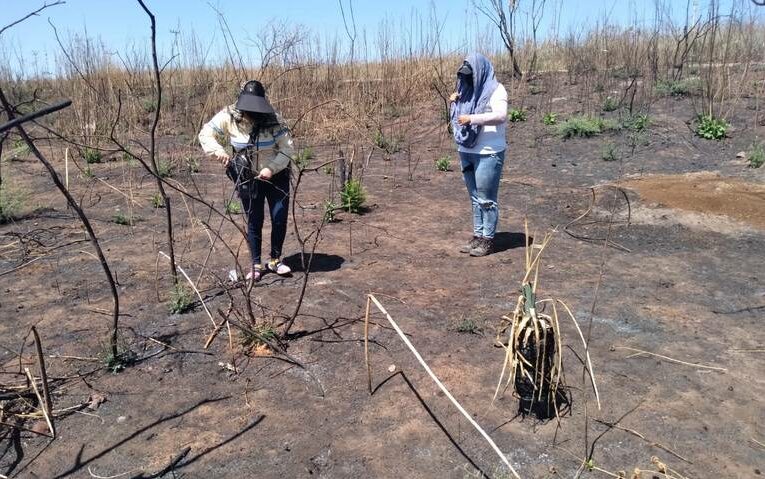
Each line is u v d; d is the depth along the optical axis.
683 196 6.99
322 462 2.87
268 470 2.82
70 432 3.13
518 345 2.94
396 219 6.95
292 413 3.24
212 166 10.28
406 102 13.76
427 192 8.23
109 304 4.61
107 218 7.16
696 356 3.73
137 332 4.14
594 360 3.68
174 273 4.50
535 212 7.07
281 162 4.68
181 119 13.02
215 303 4.59
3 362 3.79
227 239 6.26
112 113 11.60
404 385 3.46
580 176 8.59
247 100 4.50
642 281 4.97
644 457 2.84
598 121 10.62
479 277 5.11
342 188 7.33
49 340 4.07
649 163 8.91
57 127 11.77
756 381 3.45
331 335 4.04
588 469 2.77
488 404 3.27
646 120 10.41
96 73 13.19
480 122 5.10
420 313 4.37
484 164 5.34
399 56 14.55
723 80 11.17
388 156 10.60
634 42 14.91
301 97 12.32
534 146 10.25
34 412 3.27
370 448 2.96
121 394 3.45
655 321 4.21
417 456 2.89
